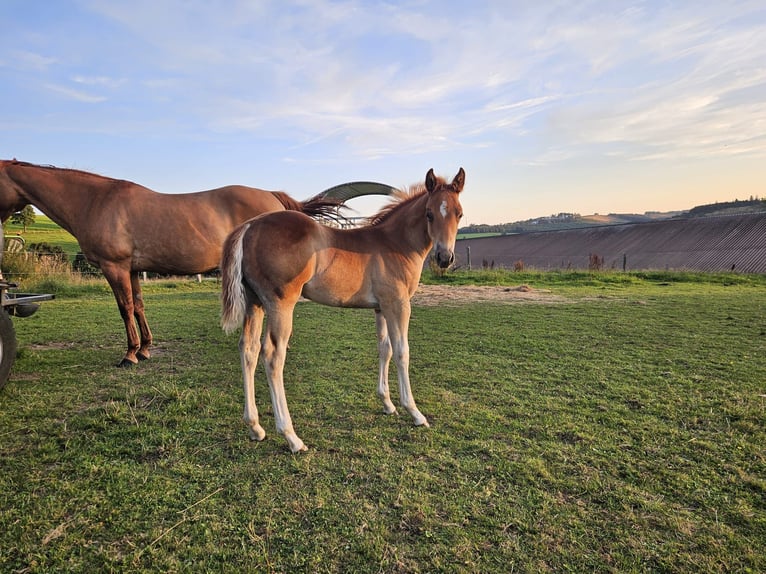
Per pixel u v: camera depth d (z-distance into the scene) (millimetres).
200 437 3275
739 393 4094
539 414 3689
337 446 3160
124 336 6590
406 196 4137
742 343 5969
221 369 4980
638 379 4555
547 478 2713
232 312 3178
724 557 2051
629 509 2408
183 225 5074
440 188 3619
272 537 2199
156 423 3482
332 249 3379
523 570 1979
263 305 3268
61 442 3148
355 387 4402
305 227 3297
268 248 3162
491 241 33094
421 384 4496
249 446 3158
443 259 3463
